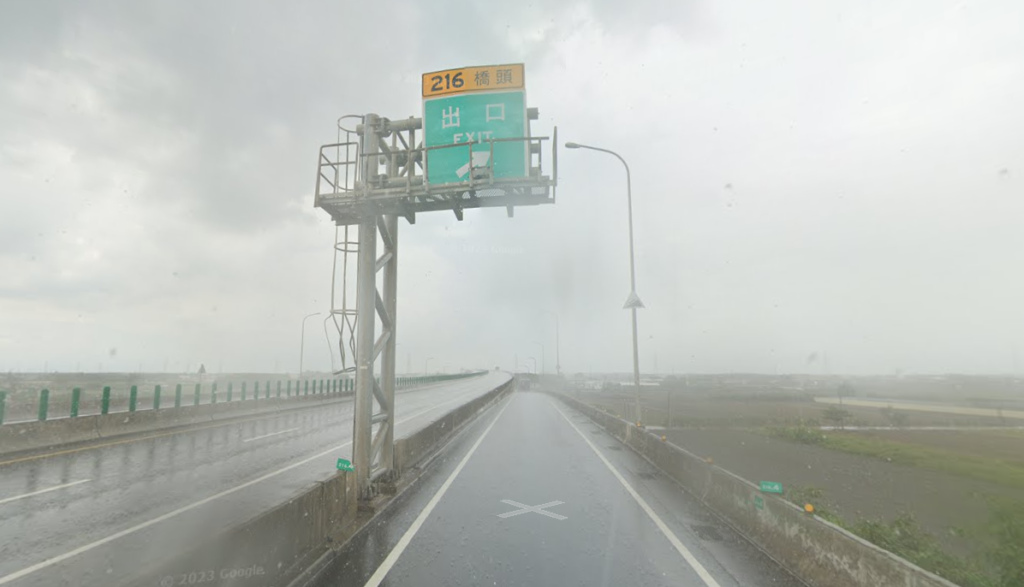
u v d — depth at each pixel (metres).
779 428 28.20
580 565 5.45
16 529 6.87
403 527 6.79
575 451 14.38
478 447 14.97
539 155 7.69
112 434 15.62
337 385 39.53
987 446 27.19
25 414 16.12
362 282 7.70
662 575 5.18
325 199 7.41
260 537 4.27
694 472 9.03
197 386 20.61
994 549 5.59
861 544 4.34
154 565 3.21
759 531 6.19
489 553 5.79
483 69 7.82
